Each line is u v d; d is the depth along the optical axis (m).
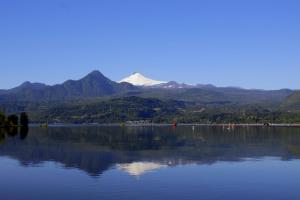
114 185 62.66
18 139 162.25
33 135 194.12
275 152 108.50
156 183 64.31
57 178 68.75
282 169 77.94
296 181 66.00
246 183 64.44
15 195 57.56
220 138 172.38
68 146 128.75
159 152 109.62
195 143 142.88
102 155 102.06
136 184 63.34
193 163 86.31
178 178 68.25
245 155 101.38
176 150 115.19
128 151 112.19
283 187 61.56
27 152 109.12
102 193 57.66
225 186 62.28
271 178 68.44
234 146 128.62
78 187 61.50
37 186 62.75
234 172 74.50
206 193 57.59
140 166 81.94
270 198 55.09
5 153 106.50
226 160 91.31
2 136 182.75
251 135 196.75
